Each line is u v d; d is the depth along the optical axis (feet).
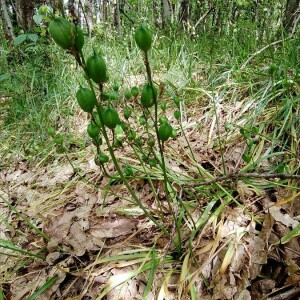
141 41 0.50
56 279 0.89
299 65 1.42
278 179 1.02
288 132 1.13
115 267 0.88
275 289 0.76
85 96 0.53
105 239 0.97
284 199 0.88
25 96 1.91
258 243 0.84
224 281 0.79
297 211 0.92
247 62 1.61
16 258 1.00
